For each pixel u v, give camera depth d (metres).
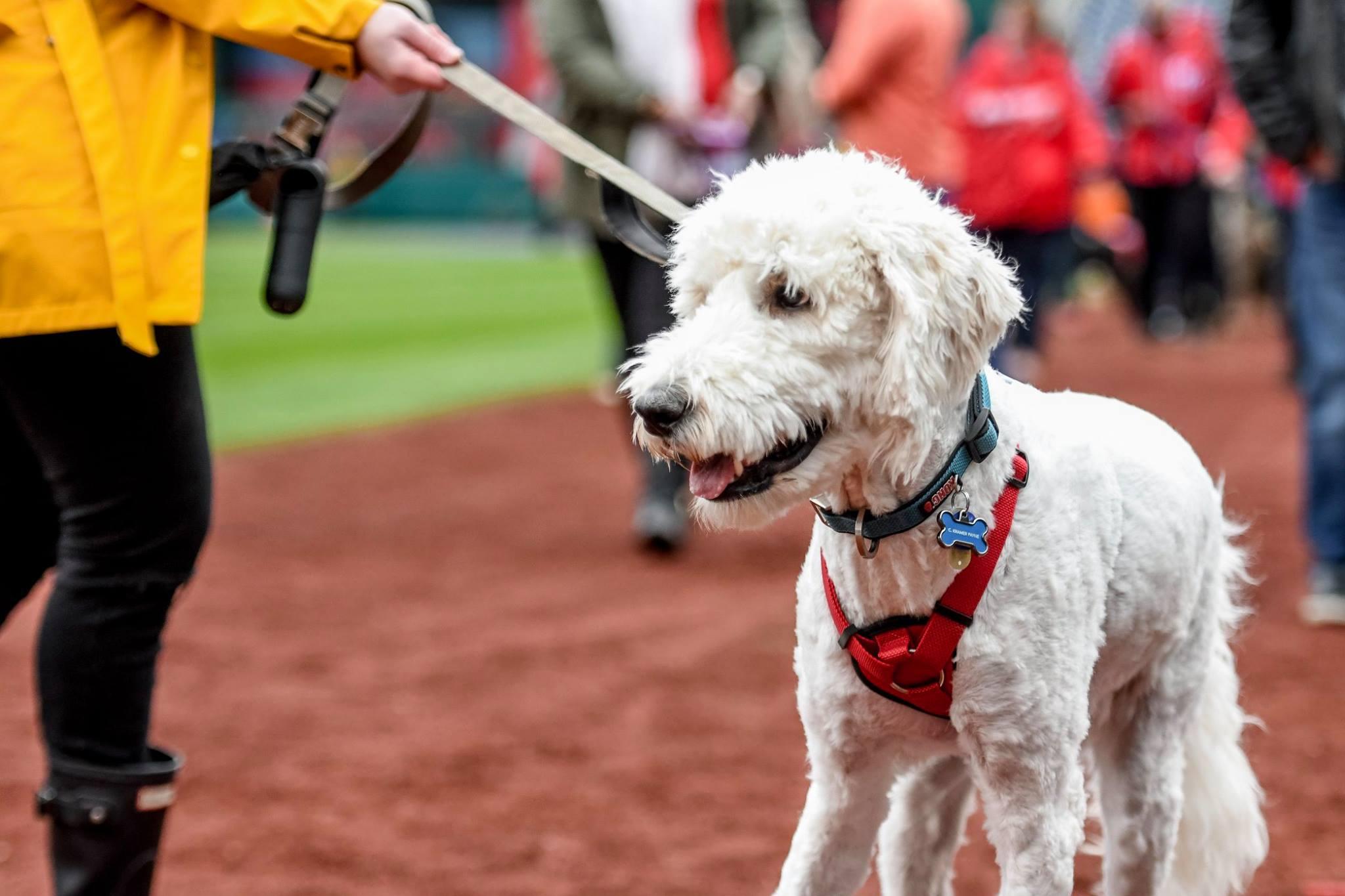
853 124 8.07
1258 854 3.14
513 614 5.66
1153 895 2.91
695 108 6.48
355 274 22.30
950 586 2.42
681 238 2.56
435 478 8.30
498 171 36.03
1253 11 5.12
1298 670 4.82
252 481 8.12
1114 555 2.64
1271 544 6.54
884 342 2.39
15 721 4.54
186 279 2.45
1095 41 21.88
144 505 2.61
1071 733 2.49
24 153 2.35
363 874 3.48
